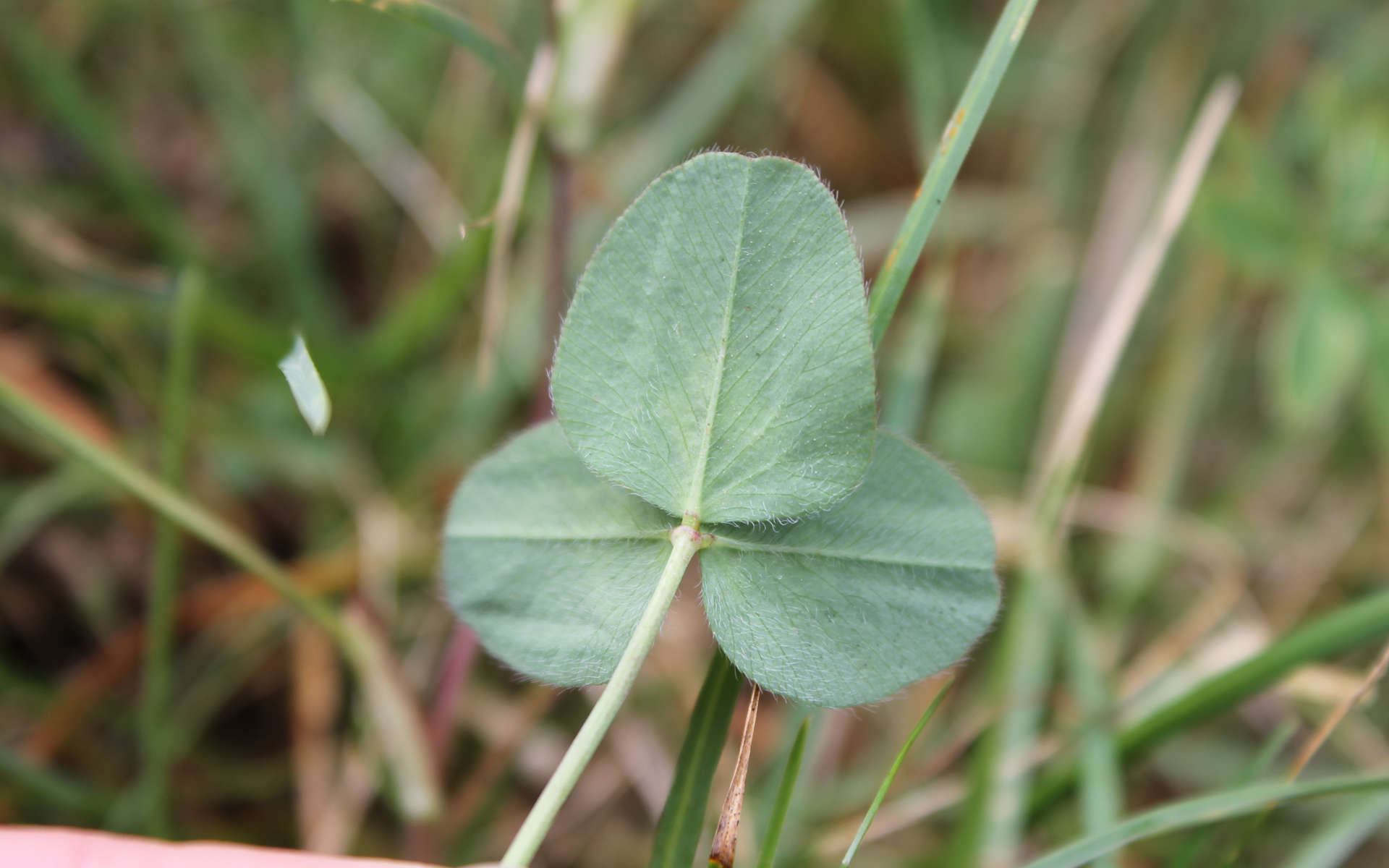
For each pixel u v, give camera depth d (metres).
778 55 0.36
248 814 0.27
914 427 0.26
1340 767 0.27
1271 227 0.30
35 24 0.32
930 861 0.25
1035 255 0.35
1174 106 0.36
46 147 0.32
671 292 0.21
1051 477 0.26
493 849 0.26
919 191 0.22
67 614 0.28
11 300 0.26
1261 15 0.37
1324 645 0.23
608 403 0.21
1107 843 0.22
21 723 0.26
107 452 0.24
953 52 0.37
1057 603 0.26
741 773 0.21
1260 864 0.26
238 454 0.29
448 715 0.25
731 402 0.21
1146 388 0.33
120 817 0.25
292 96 0.33
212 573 0.29
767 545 0.21
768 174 0.20
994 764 0.24
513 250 0.31
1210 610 0.27
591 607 0.21
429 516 0.29
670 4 0.36
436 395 0.30
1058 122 0.37
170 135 0.34
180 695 0.27
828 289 0.20
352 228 0.34
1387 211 0.30
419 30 0.33
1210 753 0.28
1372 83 0.35
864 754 0.28
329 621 0.24
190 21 0.31
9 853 0.21
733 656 0.21
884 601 0.21
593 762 0.27
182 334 0.25
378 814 0.26
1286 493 0.33
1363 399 0.32
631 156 0.33
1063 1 0.38
